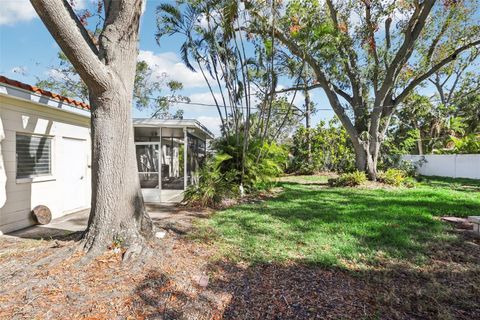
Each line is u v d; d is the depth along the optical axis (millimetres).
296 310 2549
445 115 19812
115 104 3717
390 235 4629
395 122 20156
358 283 3064
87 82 3514
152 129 10789
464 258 3732
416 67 12727
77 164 7559
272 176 10961
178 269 3283
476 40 11727
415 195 8945
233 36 9406
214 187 8180
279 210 6797
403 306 2609
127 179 3842
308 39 9867
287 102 16906
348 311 2527
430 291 2869
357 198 8562
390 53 11969
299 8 9797
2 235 5102
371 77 12711
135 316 2398
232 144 10164
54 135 6621
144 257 3402
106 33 3668
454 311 2533
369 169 12523
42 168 6320
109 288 2768
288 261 3627
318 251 3947
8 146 5324
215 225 5371
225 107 10750
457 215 6164
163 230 4641
